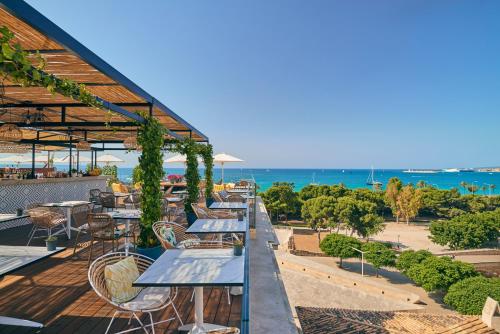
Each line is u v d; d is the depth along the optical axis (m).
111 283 2.85
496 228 35.00
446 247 35.88
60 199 11.30
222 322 3.42
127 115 4.75
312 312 12.59
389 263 24.06
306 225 45.78
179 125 8.70
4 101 6.84
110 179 17.78
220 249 3.46
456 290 18.33
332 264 27.86
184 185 17.95
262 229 10.02
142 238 5.09
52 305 3.72
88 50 3.23
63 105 7.07
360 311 12.90
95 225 5.20
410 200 53.28
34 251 5.62
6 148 13.51
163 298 2.94
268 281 5.21
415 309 17.27
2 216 5.57
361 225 36.75
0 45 2.16
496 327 10.91
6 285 4.32
